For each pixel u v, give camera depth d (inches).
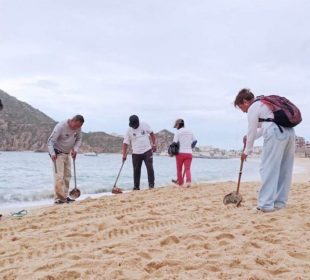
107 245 156.4
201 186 403.2
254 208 224.5
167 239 159.6
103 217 227.8
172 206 258.5
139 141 397.1
